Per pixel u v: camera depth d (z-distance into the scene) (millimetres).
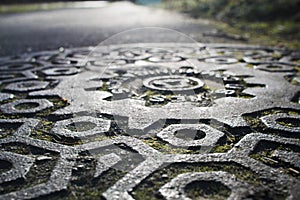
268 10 8664
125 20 10398
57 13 14852
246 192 1598
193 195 1591
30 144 2098
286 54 4758
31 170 1825
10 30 8914
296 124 2344
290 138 2129
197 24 8820
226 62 4277
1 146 2088
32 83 3439
